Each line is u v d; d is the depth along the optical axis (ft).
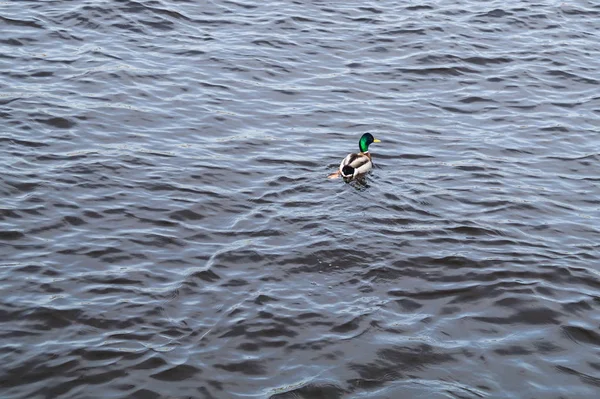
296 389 44.06
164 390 43.62
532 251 57.47
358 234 58.08
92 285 51.39
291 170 66.54
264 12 96.32
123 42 85.61
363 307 50.83
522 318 50.75
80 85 76.54
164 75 80.18
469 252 56.90
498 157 70.79
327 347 47.32
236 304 50.39
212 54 85.20
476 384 45.21
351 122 75.25
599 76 86.94
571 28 98.12
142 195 61.46
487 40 93.40
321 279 53.26
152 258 54.49
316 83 81.87
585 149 72.90
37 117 70.49
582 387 45.44
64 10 90.27
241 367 45.50
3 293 49.96
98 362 45.19
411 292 52.54
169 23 90.68
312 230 58.29
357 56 87.92
